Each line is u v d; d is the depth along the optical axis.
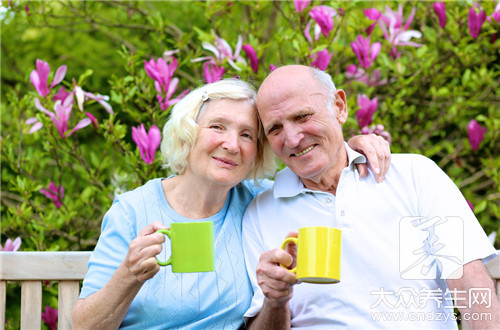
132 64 3.21
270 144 2.26
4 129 3.60
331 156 2.23
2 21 4.47
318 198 2.30
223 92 2.24
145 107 3.10
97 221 3.39
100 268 2.16
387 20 3.16
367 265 2.17
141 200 2.32
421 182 2.27
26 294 2.44
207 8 3.24
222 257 2.26
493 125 3.40
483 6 3.14
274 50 3.76
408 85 3.56
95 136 4.59
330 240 1.80
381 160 2.30
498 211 3.22
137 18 3.88
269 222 2.33
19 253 2.44
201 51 3.36
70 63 4.72
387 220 2.23
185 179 2.32
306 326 2.20
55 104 2.92
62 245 3.27
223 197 2.35
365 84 3.29
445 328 2.17
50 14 3.51
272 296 1.88
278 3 3.27
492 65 3.79
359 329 2.12
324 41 3.15
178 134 2.23
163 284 2.18
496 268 2.37
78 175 3.86
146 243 1.87
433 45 3.61
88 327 2.00
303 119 2.19
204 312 2.18
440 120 3.63
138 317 2.16
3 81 4.45
